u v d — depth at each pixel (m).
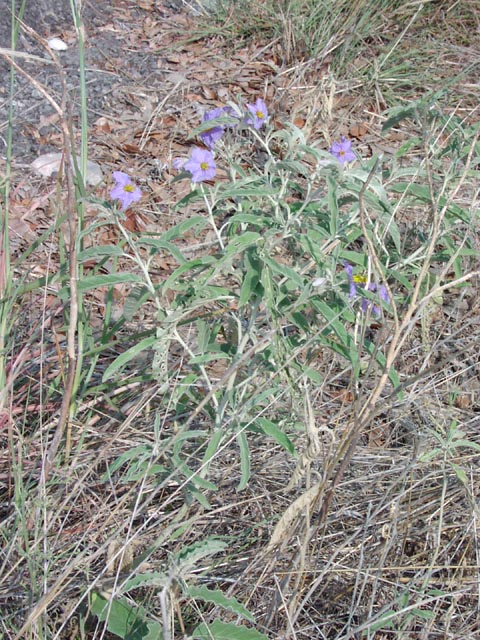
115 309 1.10
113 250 0.73
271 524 0.78
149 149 1.49
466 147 0.92
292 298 0.83
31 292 1.06
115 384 0.88
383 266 0.85
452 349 1.04
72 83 1.64
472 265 1.14
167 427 0.89
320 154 0.75
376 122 1.65
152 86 1.69
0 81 1.59
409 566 0.71
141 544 0.76
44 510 0.71
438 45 1.87
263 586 0.71
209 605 0.71
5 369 0.89
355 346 0.76
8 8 1.80
